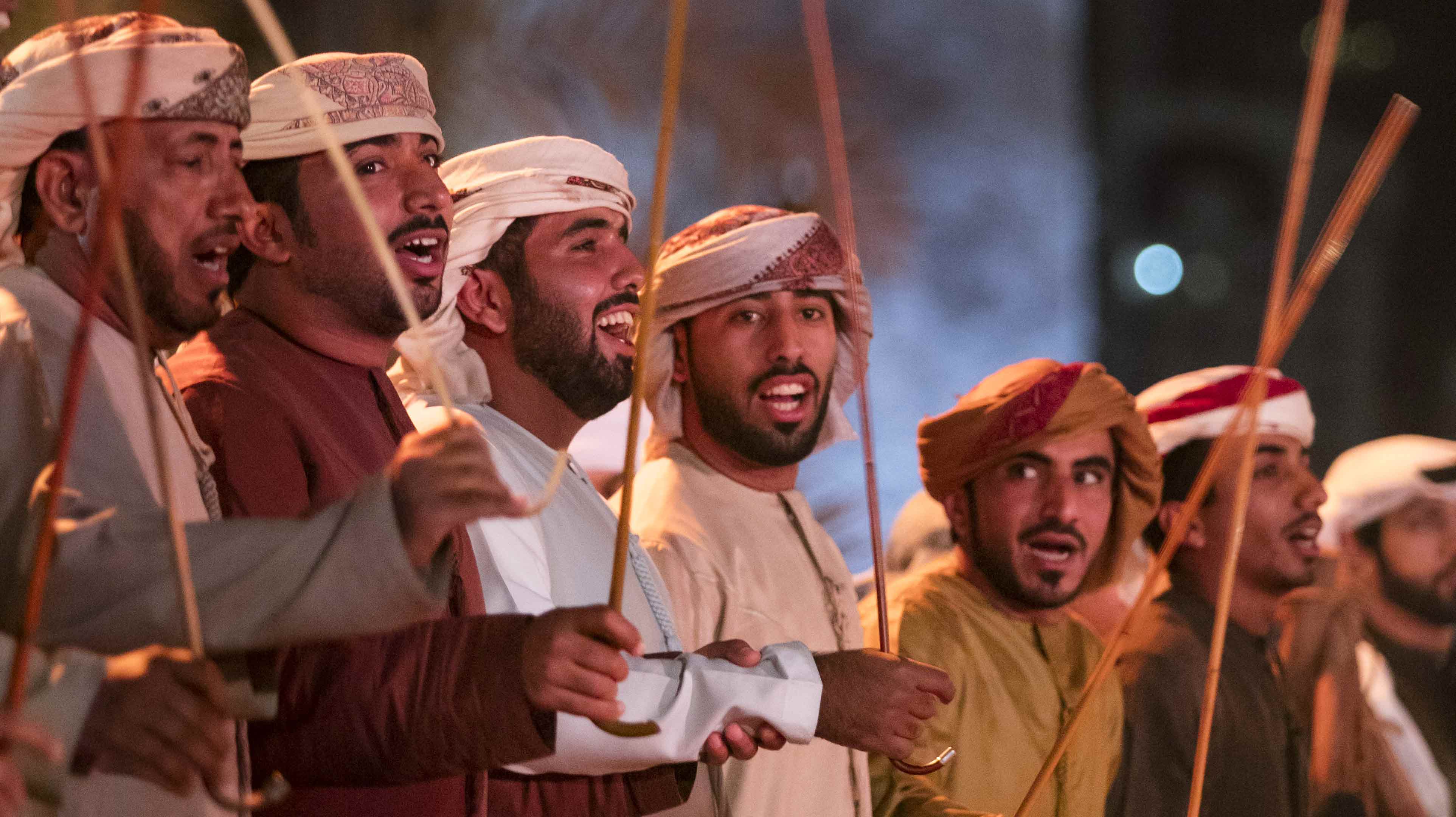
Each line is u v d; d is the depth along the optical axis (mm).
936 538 10234
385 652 4496
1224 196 27234
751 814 6672
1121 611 9617
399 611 3641
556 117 17797
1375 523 12180
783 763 6820
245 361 5160
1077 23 25062
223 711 3557
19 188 4371
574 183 6398
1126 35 26219
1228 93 27344
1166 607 9125
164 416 4379
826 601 7512
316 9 16641
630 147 18797
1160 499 8477
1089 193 25266
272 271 5355
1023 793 7816
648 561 6473
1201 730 5578
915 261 23531
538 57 17750
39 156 4297
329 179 5332
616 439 8766
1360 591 11703
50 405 3910
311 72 5363
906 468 23016
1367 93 29094
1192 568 9430
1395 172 29297
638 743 5203
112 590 3596
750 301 7262
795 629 7246
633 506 7449
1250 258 27406
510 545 5586
